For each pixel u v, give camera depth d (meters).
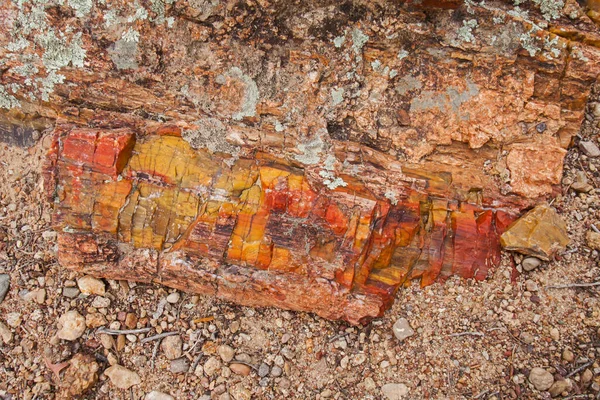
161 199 0.89
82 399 0.90
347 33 0.89
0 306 0.94
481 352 0.89
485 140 0.90
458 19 0.88
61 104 0.93
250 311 0.92
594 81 0.89
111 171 0.88
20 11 0.90
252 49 0.90
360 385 0.89
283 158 0.90
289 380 0.90
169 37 0.90
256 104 0.91
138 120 0.92
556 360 0.88
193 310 0.93
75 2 0.89
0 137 0.98
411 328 0.90
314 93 0.91
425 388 0.88
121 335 0.92
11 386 0.90
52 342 0.91
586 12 0.92
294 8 0.88
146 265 0.90
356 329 0.91
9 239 0.96
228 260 0.88
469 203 0.91
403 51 0.90
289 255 0.87
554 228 0.89
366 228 0.86
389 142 0.92
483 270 0.90
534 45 0.88
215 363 0.90
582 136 0.95
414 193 0.90
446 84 0.90
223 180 0.89
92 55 0.91
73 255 0.90
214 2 0.88
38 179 0.98
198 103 0.92
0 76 0.93
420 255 0.90
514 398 0.87
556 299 0.90
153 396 0.90
